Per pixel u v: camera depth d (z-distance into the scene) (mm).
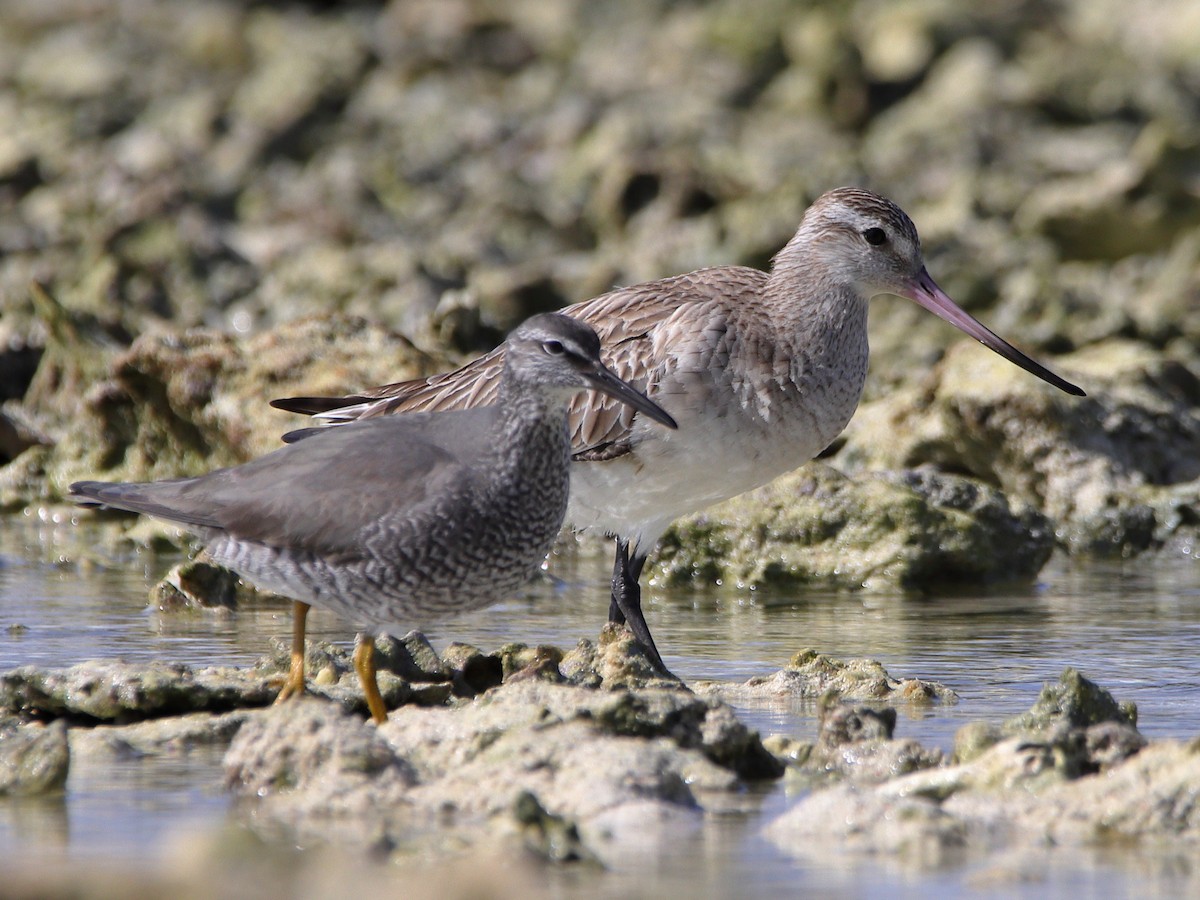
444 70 38562
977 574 16312
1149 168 29172
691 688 11406
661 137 34156
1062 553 18312
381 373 18281
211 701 10281
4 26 41812
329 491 9781
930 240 28859
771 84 38250
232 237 29266
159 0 44250
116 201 29953
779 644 13203
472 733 9195
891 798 8375
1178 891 7449
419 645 11305
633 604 13164
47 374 20859
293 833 8117
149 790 8828
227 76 39000
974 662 12406
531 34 41281
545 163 33844
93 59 39125
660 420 10023
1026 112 36375
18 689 10266
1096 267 28781
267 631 13258
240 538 9961
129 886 7449
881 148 34875
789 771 9336
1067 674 10031
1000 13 40125
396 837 7996
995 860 7875
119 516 18875
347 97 36750
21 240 29031
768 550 16281
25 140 33281
